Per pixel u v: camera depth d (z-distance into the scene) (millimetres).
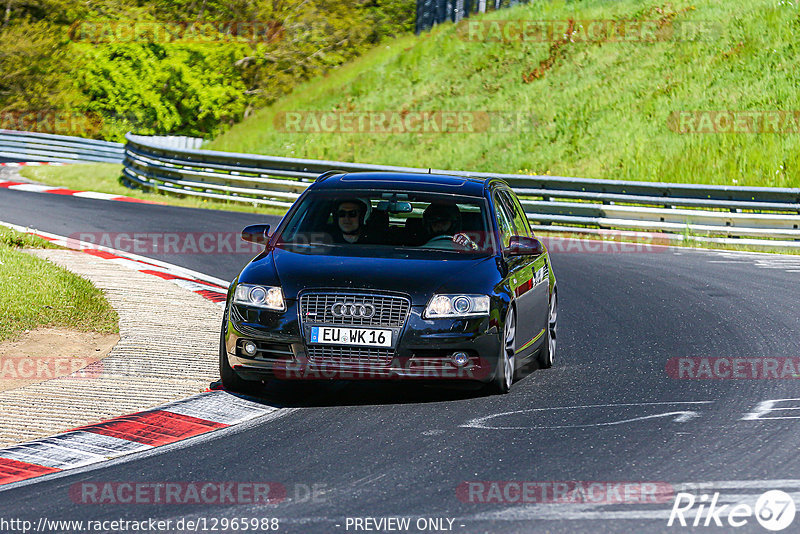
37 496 19297
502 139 104562
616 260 58406
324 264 27406
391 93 123938
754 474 20469
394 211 29891
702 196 66750
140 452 22375
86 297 38812
